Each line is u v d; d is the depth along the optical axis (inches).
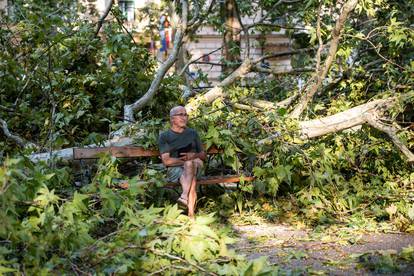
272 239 244.2
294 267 200.4
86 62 405.7
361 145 340.8
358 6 322.7
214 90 372.5
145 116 376.2
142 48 394.9
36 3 454.0
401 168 342.6
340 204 289.6
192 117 311.1
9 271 159.8
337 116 332.5
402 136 321.4
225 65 500.7
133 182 221.8
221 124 312.0
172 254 193.2
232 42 503.2
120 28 396.2
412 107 354.3
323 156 299.4
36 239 174.4
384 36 360.8
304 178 305.7
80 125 364.8
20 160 181.5
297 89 385.4
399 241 239.0
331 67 359.3
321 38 359.9
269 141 303.1
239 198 293.4
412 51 389.4
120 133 317.7
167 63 373.1
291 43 537.6
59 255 183.8
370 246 230.8
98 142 303.0
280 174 288.0
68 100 359.9
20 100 363.9
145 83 389.7
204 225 194.4
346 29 339.6
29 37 356.2
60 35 347.3
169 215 200.1
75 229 184.9
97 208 242.8
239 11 544.4
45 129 332.5
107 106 395.9
